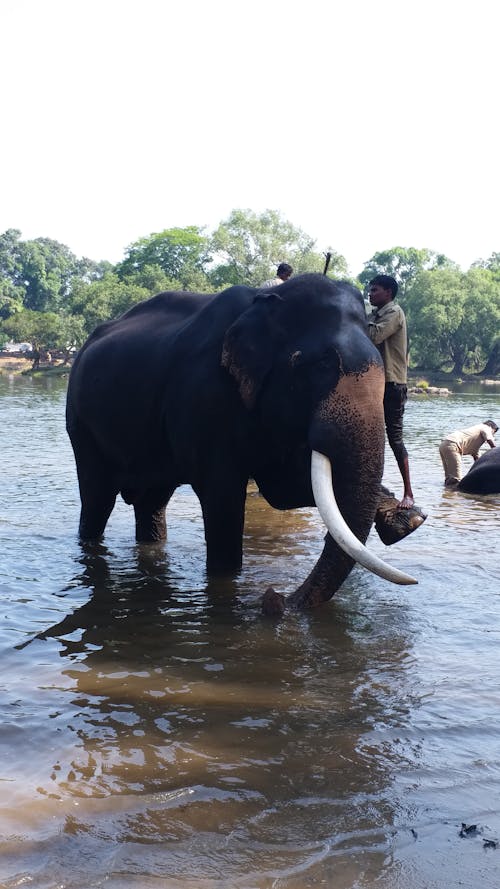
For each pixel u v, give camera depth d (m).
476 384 72.81
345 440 5.45
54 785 3.39
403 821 3.12
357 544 5.04
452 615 5.59
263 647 4.99
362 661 4.77
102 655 4.86
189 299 7.26
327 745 3.74
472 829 3.06
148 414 6.85
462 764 3.56
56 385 50.38
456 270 97.94
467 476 10.73
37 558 7.12
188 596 6.04
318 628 5.33
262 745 3.74
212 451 6.35
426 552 7.27
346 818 3.15
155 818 3.15
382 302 6.71
